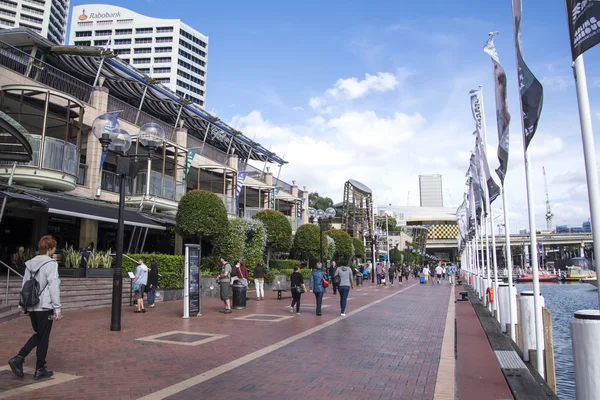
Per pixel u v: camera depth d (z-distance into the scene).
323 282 13.65
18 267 15.69
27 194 15.10
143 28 124.00
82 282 14.84
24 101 18.66
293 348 8.20
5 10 108.69
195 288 13.06
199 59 129.88
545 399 5.26
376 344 8.70
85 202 18.59
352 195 58.50
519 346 8.59
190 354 7.60
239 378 6.07
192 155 26.84
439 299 20.45
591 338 3.86
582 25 4.42
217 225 20.62
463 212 33.66
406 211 140.38
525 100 6.75
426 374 6.38
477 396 5.49
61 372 6.28
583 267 76.69
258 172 41.44
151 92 28.59
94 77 26.50
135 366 6.70
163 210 24.72
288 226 29.23
